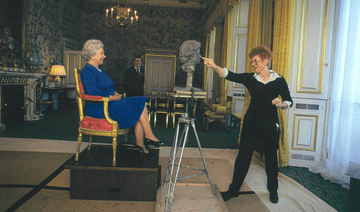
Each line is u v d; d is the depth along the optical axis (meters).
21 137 4.26
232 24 6.07
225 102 6.20
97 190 2.19
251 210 2.12
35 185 2.41
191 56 2.18
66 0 8.56
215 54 7.50
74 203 2.10
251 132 2.17
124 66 10.01
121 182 2.19
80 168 2.13
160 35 10.05
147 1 9.70
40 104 6.42
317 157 3.32
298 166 3.39
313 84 3.30
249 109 2.19
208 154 3.80
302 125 3.36
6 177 2.58
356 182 1.96
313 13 3.27
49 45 7.48
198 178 2.80
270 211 2.11
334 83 3.12
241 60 6.06
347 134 2.76
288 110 3.40
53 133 4.69
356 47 2.69
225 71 2.19
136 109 2.55
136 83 5.73
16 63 5.57
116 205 2.11
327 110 3.27
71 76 8.78
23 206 2.00
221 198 2.14
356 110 2.67
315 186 2.69
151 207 2.11
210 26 8.05
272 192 2.29
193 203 2.10
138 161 2.32
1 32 5.23
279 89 2.08
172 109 6.02
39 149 3.62
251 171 3.10
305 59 3.31
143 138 2.69
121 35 9.92
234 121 6.40
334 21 3.21
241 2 5.98
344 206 2.23
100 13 9.86
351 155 2.68
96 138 4.45
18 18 5.77
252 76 2.15
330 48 3.22
